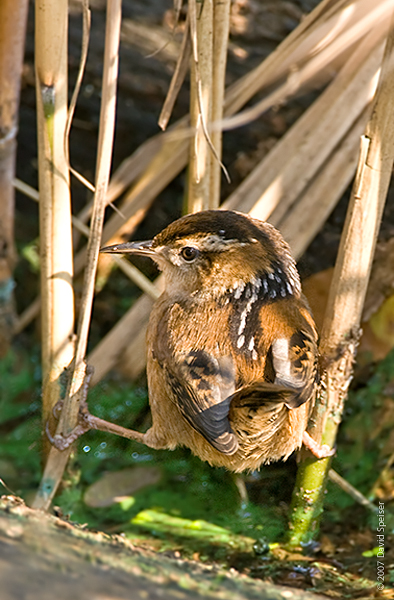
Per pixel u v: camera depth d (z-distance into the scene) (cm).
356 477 1041
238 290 793
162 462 1087
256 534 959
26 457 1062
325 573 878
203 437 787
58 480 854
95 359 1110
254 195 1062
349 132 1063
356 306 830
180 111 1263
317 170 1077
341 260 819
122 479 1047
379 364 1088
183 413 770
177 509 1009
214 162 898
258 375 757
